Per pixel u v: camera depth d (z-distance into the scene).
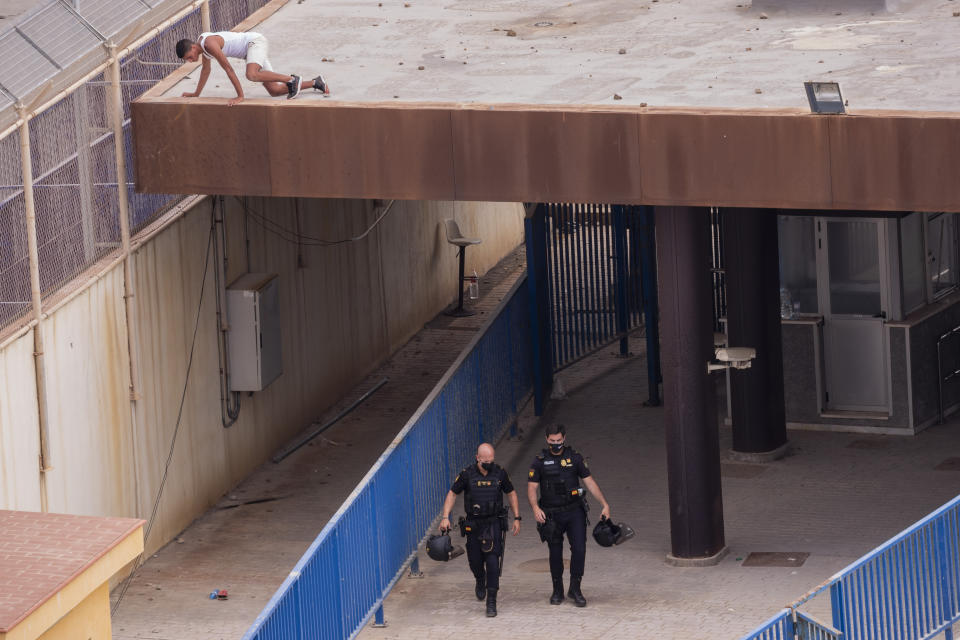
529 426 69.62
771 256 61.56
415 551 51.75
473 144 48.34
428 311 89.44
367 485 46.62
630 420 69.75
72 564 36.69
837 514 56.38
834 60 54.00
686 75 52.94
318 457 68.25
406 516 50.81
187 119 51.09
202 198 60.62
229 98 51.62
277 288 65.12
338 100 50.91
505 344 65.88
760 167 45.53
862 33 58.47
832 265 64.75
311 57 58.91
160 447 57.22
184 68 57.97
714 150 45.94
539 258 70.88
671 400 51.03
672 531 52.03
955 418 66.50
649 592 49.75
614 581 51.00
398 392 77.62
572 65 55.72
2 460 47.12
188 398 59.62
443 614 48.78
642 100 49.00
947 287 67.69
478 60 57.28
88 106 53.75
